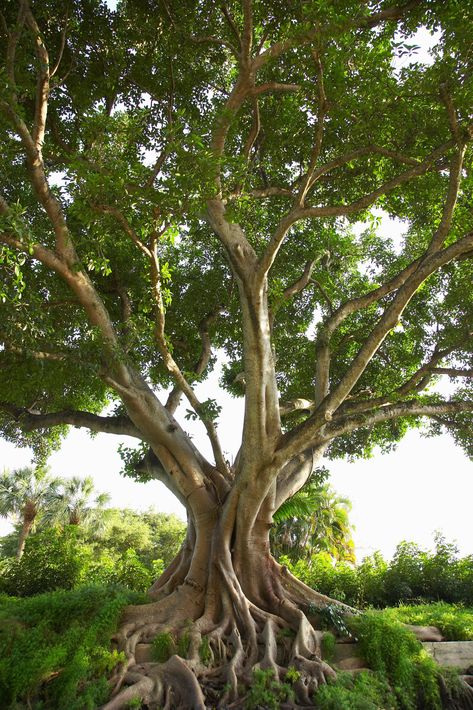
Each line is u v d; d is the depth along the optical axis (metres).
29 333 8.21
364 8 7.77
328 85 8.66
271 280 12.98
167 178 7.76
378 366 14.46
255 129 10.55
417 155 9.80
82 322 11.42
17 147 9.05
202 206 8.09
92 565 15.15
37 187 8.45
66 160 10.77
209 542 9.86
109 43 10.67
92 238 8.66
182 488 10.30
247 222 13.01
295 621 8.82
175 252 14.09
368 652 8.35
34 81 10.10
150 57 10.98
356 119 8.84
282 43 8.70
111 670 7.25
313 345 14.72
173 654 7.86
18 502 28.36
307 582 15.09
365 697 7.15
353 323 14.59
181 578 10.16
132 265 12.38
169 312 13.54
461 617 10.22
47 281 11.58
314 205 12.56
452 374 11.46
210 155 7.83
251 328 9.05
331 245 13.34
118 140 8.48
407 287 8.77
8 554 28.02
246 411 9.23
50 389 11.53
